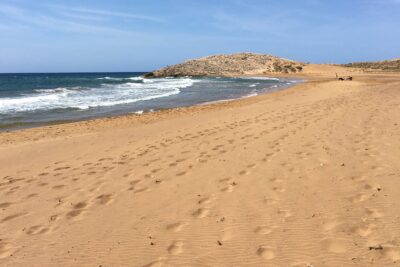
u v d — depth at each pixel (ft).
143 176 20.44
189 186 18.12
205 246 12.32
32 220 15.74
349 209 13.76
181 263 11.48
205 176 19.40
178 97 89.81
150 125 43.73
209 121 41.16
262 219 13.79
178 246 12.48
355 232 12.08
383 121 28.89
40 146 33.78
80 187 19.52
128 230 13.94
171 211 15.33
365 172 17.35
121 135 36.83
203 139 29.17
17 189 20.22
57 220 15.53
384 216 12.87
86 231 14.23
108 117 57.06
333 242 11.66
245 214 14.35
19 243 13.71
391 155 19.44
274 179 17.88
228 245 12.23
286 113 40.11
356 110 36.37
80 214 15.94
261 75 269.64
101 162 24.61
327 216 13.43
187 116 52.06
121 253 12.38
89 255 12.43
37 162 26.91
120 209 16.06
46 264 12.11
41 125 50.90
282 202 15.11
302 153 21.86
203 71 295.48
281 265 10.84
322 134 26.43
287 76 242.37
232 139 27.94
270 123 33.83
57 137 39.91
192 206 15.62
